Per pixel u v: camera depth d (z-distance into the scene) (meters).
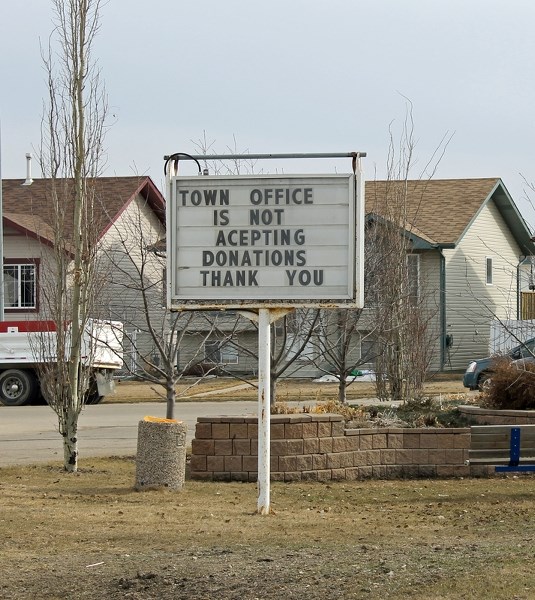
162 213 55.84
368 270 35.88
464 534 16.33
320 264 18.97
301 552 14.67
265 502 18.80
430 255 67.62
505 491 21.94
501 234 74.69
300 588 12.55
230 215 19.17
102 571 13.84
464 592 11.94
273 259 19.05
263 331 19.06
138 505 19.45
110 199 54.41
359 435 23.70
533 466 22.50
